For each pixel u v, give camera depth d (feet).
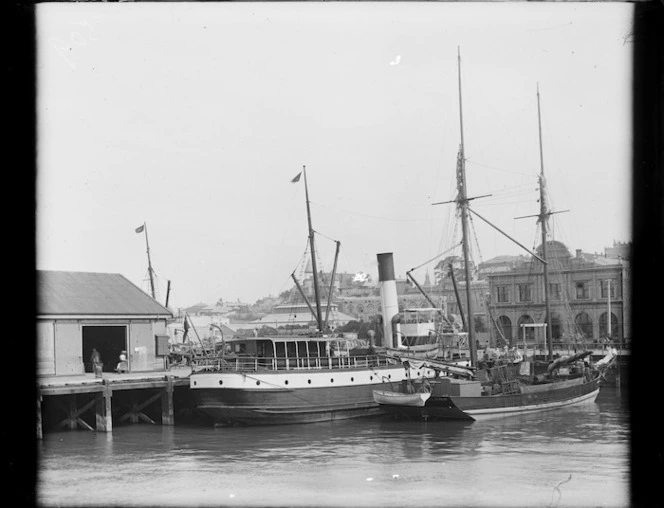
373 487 87.20
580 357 176.35
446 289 297.74
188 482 90.12
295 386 140.26
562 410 159.33
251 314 315.58
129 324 148.87
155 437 125.18
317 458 105.81
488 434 127.03
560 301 263.49
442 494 83.41
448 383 144.25
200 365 170.09
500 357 212.84
